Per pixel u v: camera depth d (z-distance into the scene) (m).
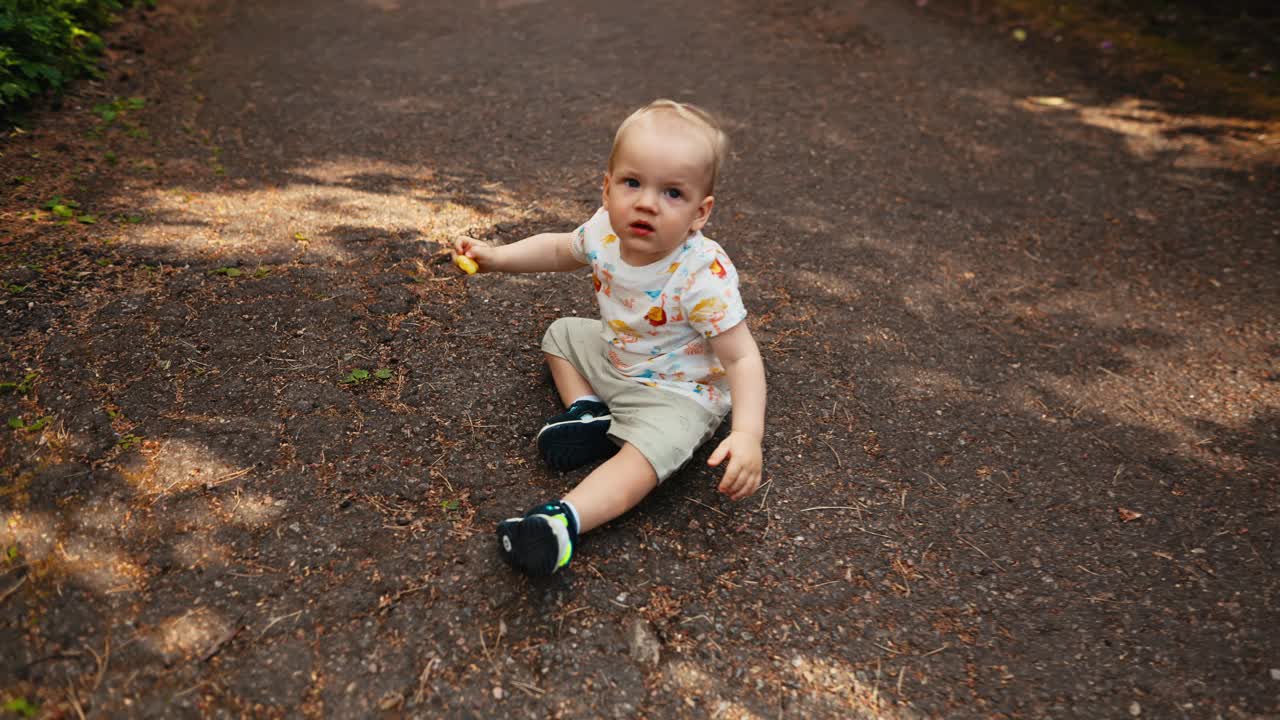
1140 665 2.02
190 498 2.23
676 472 2.49
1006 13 7.11
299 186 3.94
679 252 2.22
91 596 1.96
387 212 3.77
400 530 2.21
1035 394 2.98
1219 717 1.90
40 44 4.49
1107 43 6.49
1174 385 3.06
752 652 2.00
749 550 2.26
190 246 3.32
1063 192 4.44
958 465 2.63
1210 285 3.68
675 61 5.93
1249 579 2.27
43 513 2.14
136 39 5.47
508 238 3.64
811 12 7.02
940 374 3.04
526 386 2.77
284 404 2.58
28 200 3.49
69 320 2.81
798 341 3.16
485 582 2.09
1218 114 5.37
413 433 2.53
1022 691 1.95
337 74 5.39
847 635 2.06
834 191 4.31
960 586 2.21
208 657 1.86
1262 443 2.79
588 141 4.66
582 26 6.57
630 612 2.06
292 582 2.05
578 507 2.12
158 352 2.72
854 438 2.71
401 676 1.86
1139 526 2.43
